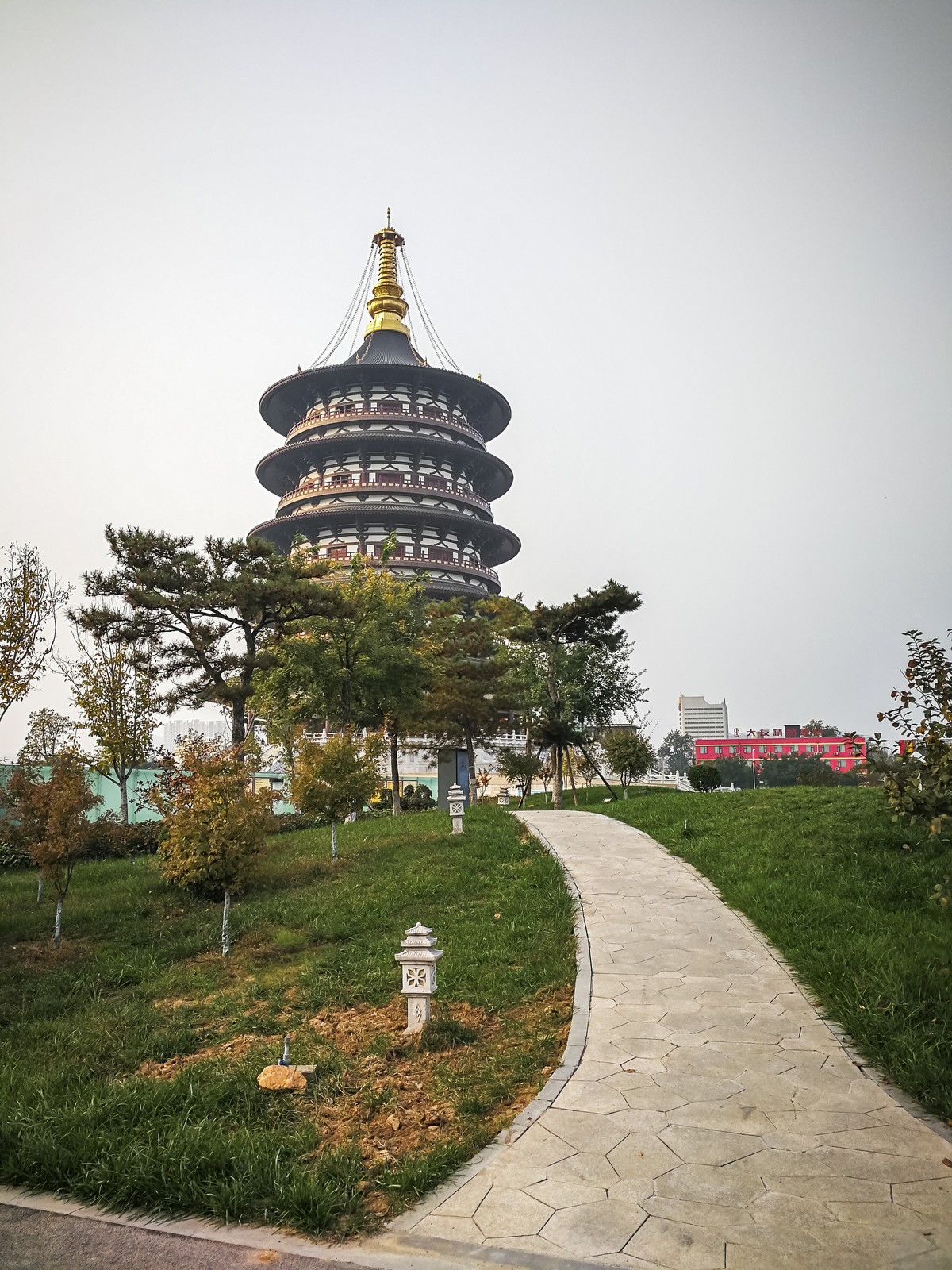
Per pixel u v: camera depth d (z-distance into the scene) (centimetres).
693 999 1105
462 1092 884
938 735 931
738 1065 911
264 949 1457
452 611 4925
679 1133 770
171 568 2938
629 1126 789
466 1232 634
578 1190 685
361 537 6188
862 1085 856
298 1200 666
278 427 7619
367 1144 784
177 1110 857
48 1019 1192
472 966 1280
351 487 6178
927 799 924
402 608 3738
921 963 1098
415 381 6738
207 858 1501
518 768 4309
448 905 1648
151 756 3459
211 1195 681
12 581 2028
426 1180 701
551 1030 1047
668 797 2884
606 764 4878
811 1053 935
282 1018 1147
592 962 1251
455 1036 1030
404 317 7469
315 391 6881
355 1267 598
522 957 1309
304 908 1670
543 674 3953
